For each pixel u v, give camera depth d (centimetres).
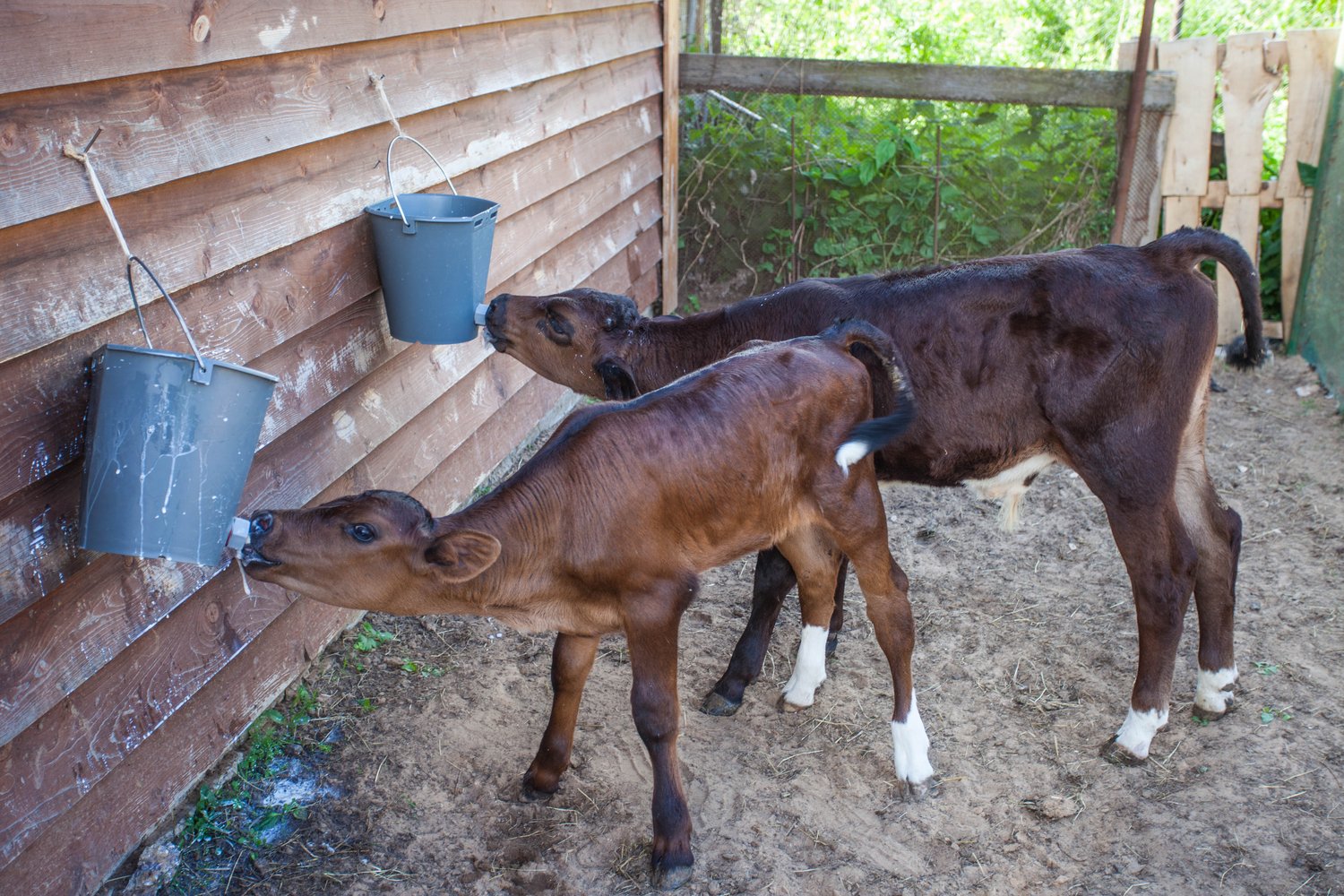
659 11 750
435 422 492
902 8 1091
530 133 554
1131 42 770
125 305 302
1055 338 388
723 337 435
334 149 396
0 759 283
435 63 457
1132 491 387
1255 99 723
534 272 587
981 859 352
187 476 271
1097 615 486
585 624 343
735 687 421
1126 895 337
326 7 377
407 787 380
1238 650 455
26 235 270
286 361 380
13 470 273
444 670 441
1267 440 635
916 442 411
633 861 351
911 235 841
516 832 362
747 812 372
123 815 331
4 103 260
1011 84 766
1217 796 377
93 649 308
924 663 453
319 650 436
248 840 353
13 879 292
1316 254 706
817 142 832
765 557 414
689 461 335
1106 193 794
